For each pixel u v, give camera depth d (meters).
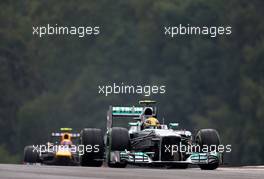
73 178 40.72
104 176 42.38
